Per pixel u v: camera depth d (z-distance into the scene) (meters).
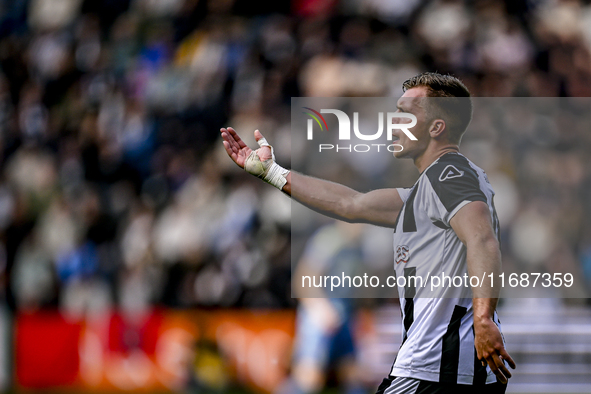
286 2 40.84
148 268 29.42
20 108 42.47
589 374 23.55
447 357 8.87
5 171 37.38
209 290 27.41
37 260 30.55
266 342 24.52
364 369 21.88
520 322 24.34
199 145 35.06
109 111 39.16
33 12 47.78
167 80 38.84
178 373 25.19
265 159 10.32
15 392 26.30
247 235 27.55
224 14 41.31
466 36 34.50
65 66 43.12
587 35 35.91
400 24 35.69
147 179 34.94
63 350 26.52
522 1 35.56
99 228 31.09
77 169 35.84
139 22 43.47
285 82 34.88
